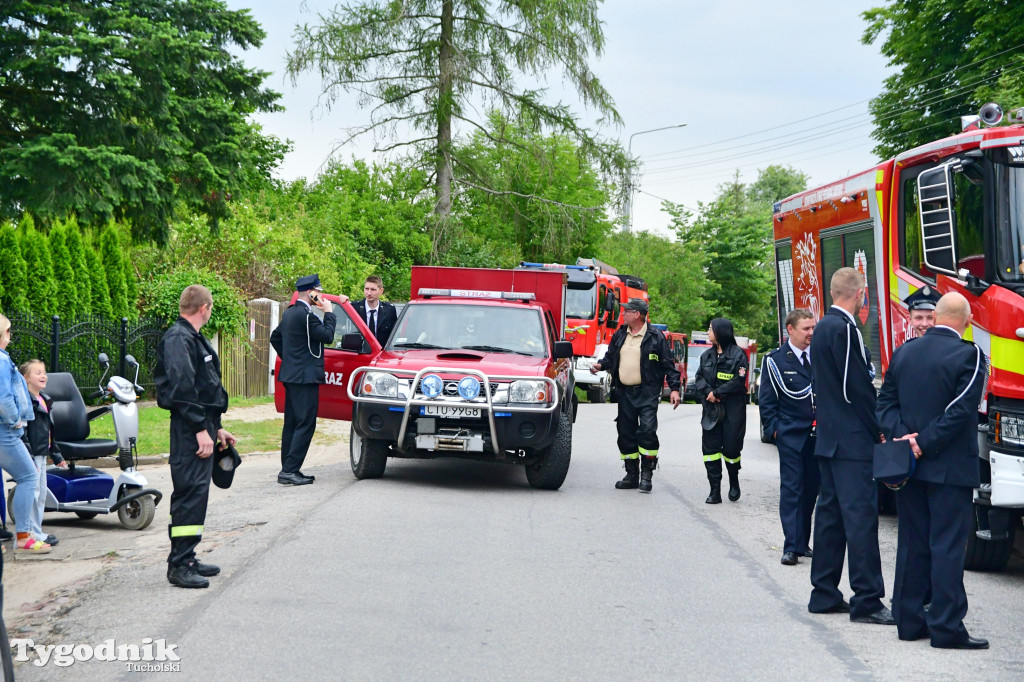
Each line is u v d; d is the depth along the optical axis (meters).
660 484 11.60
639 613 6.09
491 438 9.86
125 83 21.08
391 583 6.52
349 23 29.05
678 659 5.25
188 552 6.43
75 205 20.19
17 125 22.72
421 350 10.93
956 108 28.84
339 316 12.21
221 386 6.64
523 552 7.54
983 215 7.53
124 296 20.55
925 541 5.71
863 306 9.59
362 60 29.14
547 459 10.41
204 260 25.55
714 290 61.50
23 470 7.68
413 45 30.06
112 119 21.80
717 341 10.38
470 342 11.12
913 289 8.51
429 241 31.61
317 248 28.62
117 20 21.39
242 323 21.50
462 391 9.85
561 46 29.11
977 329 7.50
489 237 34.56
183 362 6.39
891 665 5.25
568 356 10.97
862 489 6.09
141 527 8.70
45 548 7.71
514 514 9.05
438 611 5.95
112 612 5.87
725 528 8.95
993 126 8.34
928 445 5.54
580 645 5.43
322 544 7.53
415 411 9.98
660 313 50.72
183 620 5.69
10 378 7.58
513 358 10.61
